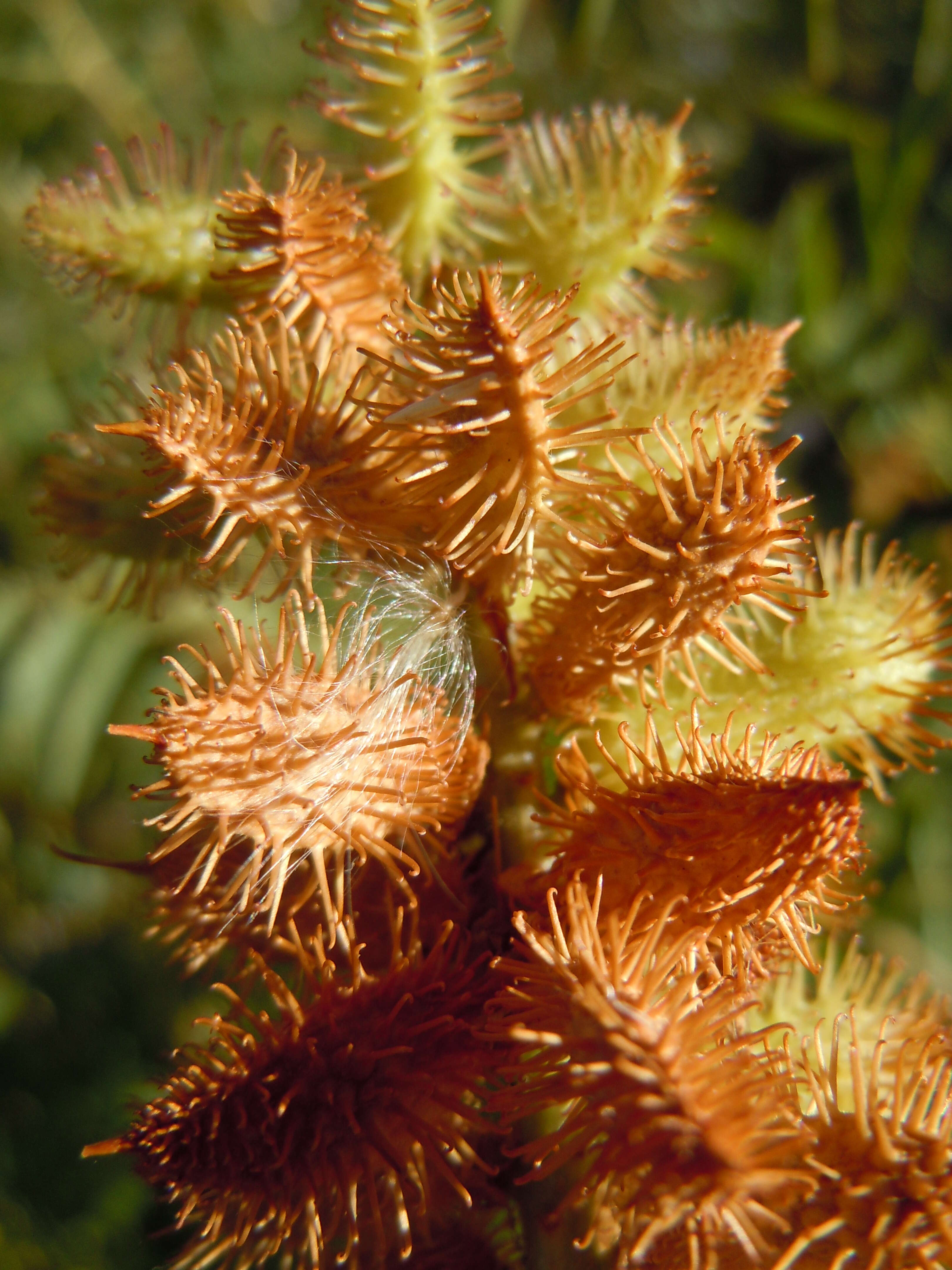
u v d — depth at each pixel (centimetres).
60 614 12
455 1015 5
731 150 16
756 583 5
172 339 6
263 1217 5
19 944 13
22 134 15
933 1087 5
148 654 12
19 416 14
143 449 6
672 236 6
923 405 13
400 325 5
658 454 6
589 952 5
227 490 5
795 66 16
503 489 5
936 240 15
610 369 6
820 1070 5
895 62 16
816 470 13
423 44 6
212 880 6
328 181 6
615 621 5
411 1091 5
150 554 6
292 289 5
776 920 5
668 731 6
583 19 13
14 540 13
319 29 14
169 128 6
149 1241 10
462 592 6
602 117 6
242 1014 5
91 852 13
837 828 5
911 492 13
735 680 6
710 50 16
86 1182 11
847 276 14
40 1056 12
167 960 6
